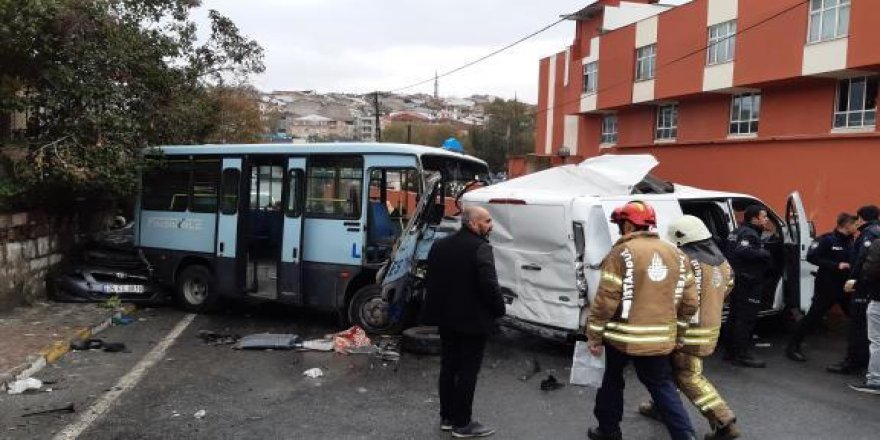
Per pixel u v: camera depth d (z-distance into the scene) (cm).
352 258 919
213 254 1042
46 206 1070
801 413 620
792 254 888
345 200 929
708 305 544
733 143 2261
